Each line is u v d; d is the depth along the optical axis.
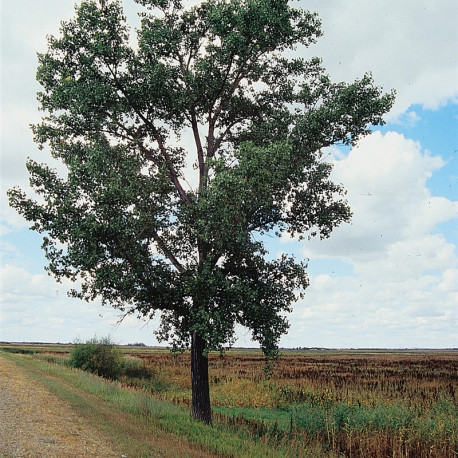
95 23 16.11
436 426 15.37
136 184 15.31
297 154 16.88
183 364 56.34
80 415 15.61
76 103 16.23
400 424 16.00
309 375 42.06
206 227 14.52
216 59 17.44
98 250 15.04
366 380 37.25
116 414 16.34
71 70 16.58
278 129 17.75
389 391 27.91
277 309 16.73
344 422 16.91
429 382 36.62
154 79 16.39
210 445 12.83
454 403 19.09
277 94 18.67
